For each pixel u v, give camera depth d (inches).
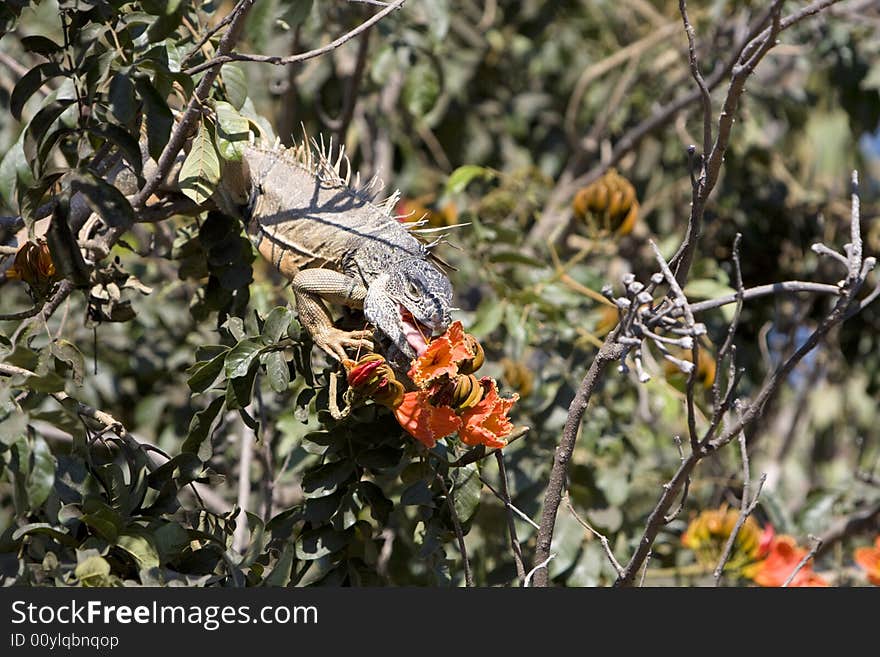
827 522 377.7
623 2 542.3
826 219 470.9
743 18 454.6
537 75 567.8
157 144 217.8
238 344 227.0
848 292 209.5
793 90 487.2
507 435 216.1
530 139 563.2
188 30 261.3
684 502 224.4
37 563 215.6
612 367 361.4
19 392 213.3
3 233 322.3
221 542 228.1
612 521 336.8
